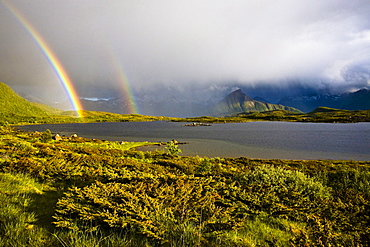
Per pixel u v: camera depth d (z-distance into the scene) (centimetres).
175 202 666
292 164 3166
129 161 1712
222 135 10238
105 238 466
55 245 446
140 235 517
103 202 621
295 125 18800
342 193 943
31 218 562
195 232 520
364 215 684
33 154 1789
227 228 586
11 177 952
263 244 520
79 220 561
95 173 1095
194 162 2567
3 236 451
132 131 13250
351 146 6525
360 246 521
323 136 9406
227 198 808
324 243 497
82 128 16388
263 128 15300
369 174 1309
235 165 2789
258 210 721
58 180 1034
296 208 719
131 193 722
